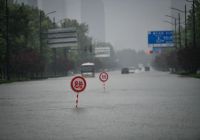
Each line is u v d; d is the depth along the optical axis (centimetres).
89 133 1730
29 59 10419
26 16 11238
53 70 15375
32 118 2264
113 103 3145
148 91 4562
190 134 1667
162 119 2136
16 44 10688
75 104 3117
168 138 1585
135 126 1909
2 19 10556
